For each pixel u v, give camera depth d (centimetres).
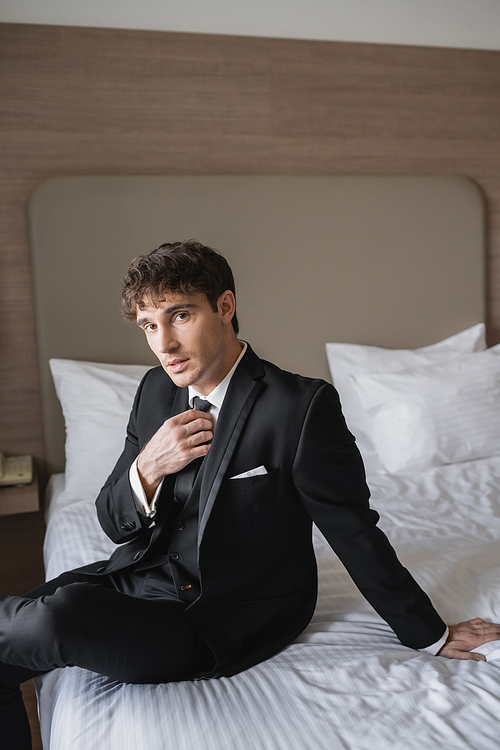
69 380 244
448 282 305
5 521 256
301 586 128
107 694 112
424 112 298
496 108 308
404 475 239
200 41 265
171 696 108
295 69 278
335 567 159
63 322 254
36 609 108
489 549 160
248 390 121
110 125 258
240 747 94
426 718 99
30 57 247
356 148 290
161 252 111
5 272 252
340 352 283
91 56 253
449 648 123
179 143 267
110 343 260
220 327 116
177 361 113
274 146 279
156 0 258
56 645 104
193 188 264
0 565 257
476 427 253
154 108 262
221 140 272
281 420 119
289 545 124
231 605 120
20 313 256
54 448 258
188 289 108
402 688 108
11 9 243
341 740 94
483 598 139
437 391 254
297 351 285
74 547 181
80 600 109
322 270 285
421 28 292
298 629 129
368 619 136
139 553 130
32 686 210
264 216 274
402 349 299
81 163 257
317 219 282
